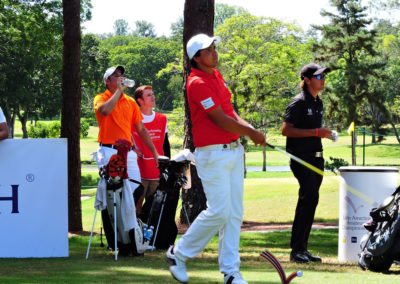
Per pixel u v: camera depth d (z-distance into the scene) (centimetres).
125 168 1120
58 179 1109
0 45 6850
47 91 8269
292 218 2609
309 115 1113
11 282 759
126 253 1135
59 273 857
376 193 1105
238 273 734
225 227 741
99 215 2989
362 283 779
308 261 1119
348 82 8556
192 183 2188
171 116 7044
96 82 8700
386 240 950
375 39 8456
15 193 1101
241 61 6575
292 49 6888
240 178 747
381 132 8725
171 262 749
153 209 1301
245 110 6862
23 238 1103
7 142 1095
